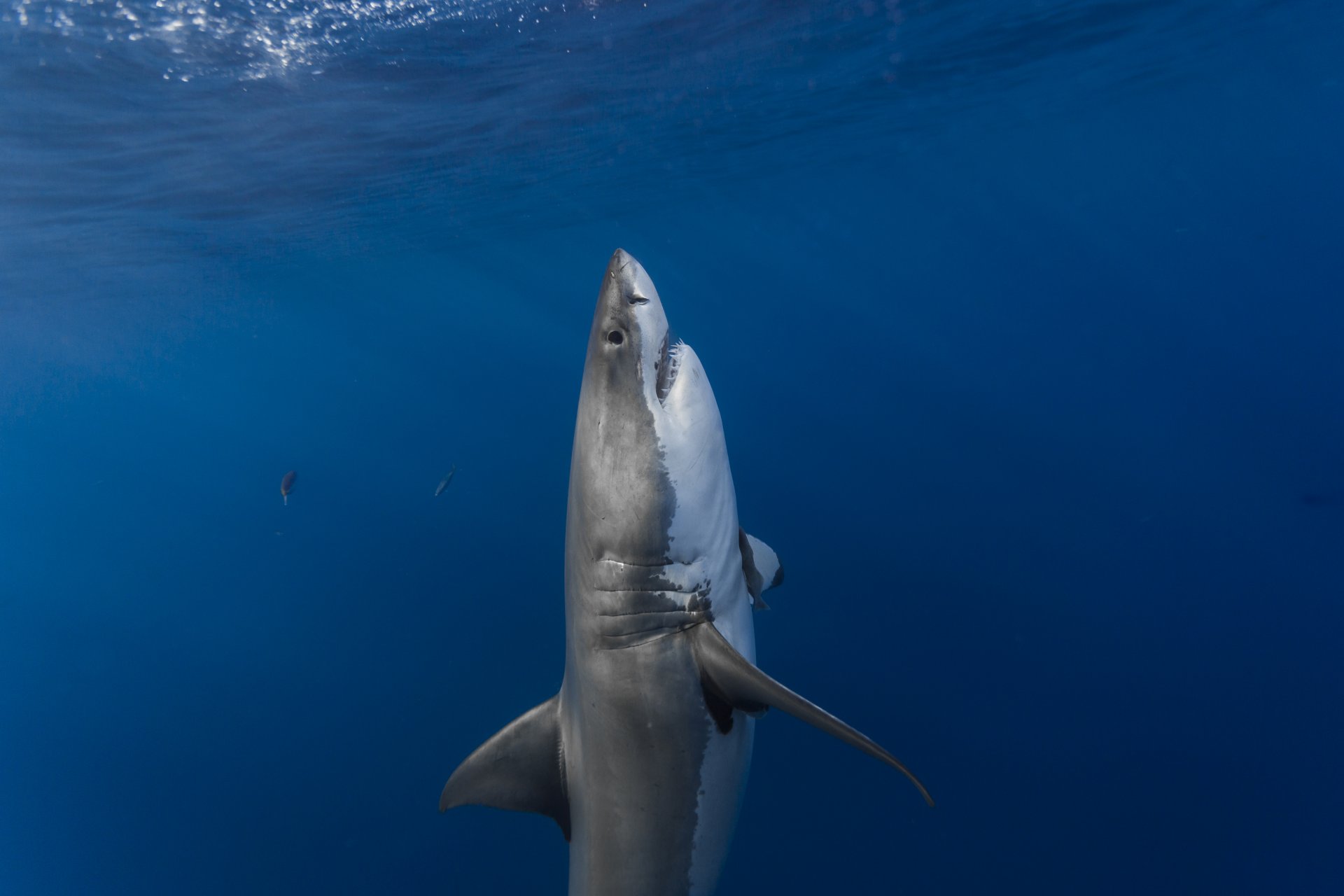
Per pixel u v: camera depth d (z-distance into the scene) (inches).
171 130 426.0
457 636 553.9
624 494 109.4
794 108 606.9
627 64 430.9
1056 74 673.6
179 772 452.8
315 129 460.1
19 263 701.9
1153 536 545.0
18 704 588.1
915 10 431.2
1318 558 489.1
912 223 1830.7
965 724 351.9
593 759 115.8
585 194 805.9
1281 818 289.6
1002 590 464.4
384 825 380.5
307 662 562.6
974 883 278.2
